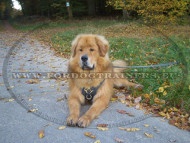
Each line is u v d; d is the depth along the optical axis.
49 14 23.16
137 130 2.40
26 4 24.86
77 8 18.50
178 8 9.58
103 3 17.30
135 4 9.52
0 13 27.55
